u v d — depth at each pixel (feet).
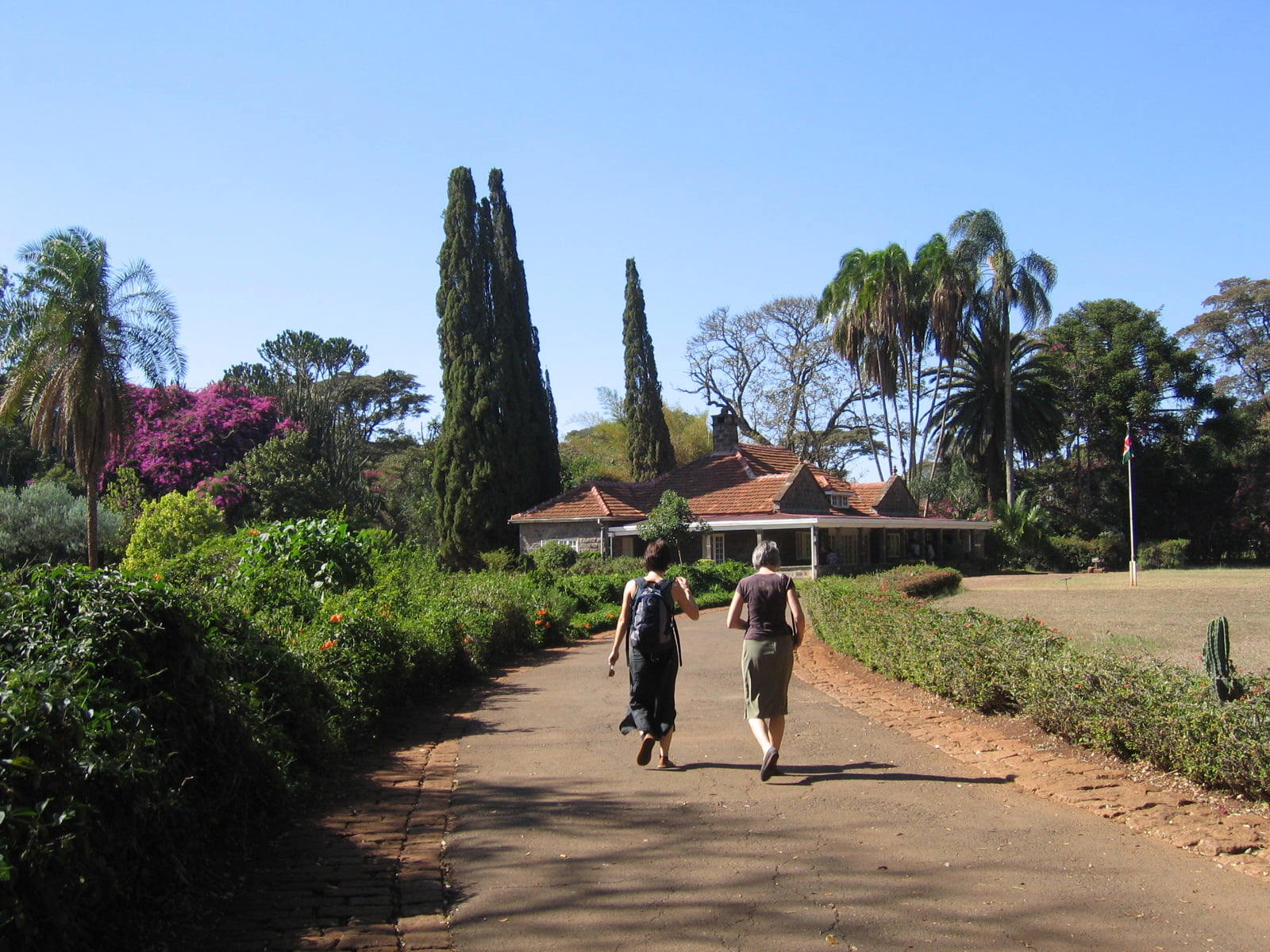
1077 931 13.06
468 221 132.36
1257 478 173.68
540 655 50.57
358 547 43.16
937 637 30.60
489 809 19.71
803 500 126.52
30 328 89.40
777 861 16.08
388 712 30.45
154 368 93.30
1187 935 12.84
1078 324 184.85
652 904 14.39
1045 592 91.81
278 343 197.36
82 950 12.17
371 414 203.00
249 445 141.08
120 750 13.82
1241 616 62.23
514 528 131.23
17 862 11.09
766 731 22.24
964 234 159.74
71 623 15.72
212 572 37.76
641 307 163.94
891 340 158.71
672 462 164.66
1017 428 174.09
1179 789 19.36
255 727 18.97
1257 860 15.52
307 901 14.97
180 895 14.58
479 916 14.25
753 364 205.16
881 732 26.43
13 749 11.89
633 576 96.78
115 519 108.06
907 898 14.32
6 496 105.60
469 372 131.34
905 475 177.58
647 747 22.41
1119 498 180.34
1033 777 20.94
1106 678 22.29
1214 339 220.23
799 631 22.11
